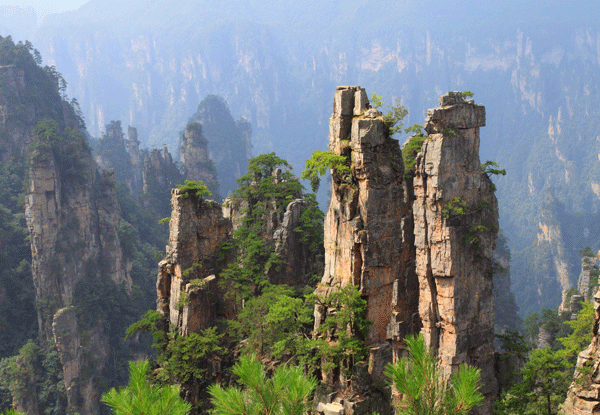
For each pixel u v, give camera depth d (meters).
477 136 66.00
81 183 181.00
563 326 117.00
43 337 160.12
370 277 58.12
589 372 37.66
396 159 58.66
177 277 87.94
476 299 65.75
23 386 142.25
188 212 87.81
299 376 19.95
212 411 19.86
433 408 19.64
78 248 177.25
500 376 66.38
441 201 63.88
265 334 75.12
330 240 60.78
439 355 65.19
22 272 169.88
